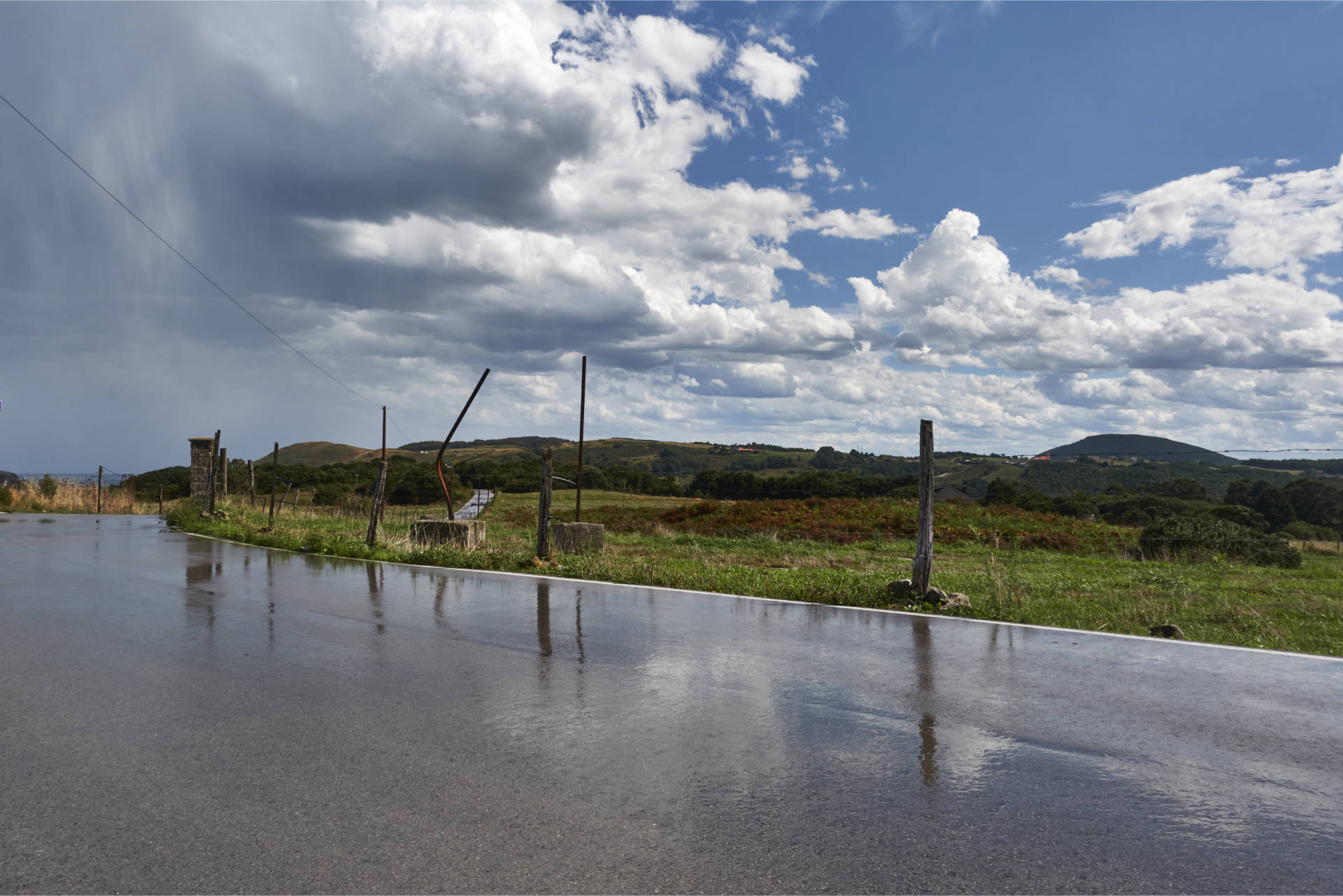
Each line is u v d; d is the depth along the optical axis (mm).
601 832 3068
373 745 4078
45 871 2729
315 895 2572
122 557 14266
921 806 3377
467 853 2877
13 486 35094
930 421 9562
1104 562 16719
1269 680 5668
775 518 25516
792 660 6223
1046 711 4859
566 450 130000
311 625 7652
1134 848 3018
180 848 2904
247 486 51875
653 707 4840
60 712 4641
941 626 7777
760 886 2658
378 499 16000
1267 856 2965
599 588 10430
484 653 6402
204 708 4746
